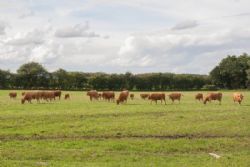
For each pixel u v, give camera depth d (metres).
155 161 27.03
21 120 42.81
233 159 27.55
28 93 68.19
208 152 30.97
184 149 31.78
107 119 44.19
